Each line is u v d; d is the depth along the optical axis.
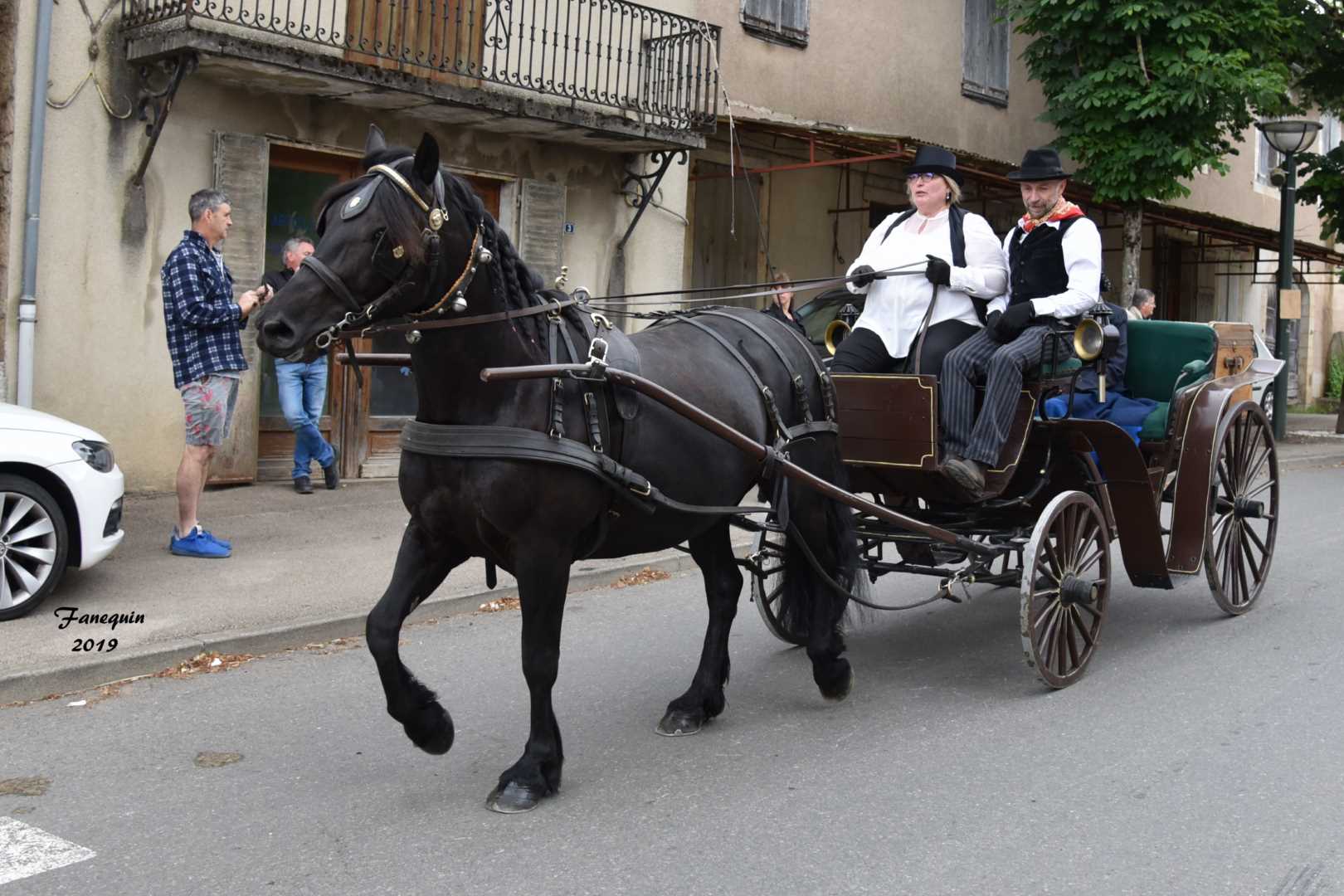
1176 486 6.52
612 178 12.24
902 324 5.78
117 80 9.01
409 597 4.26
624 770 4.64
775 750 4.88
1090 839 4.01
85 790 4.38
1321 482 13.56
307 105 9.99
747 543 9.21
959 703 5.50
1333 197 18.02
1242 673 5.95
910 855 3.89
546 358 4.18
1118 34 13.95
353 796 4.35
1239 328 7.21
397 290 3.76
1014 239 6.14
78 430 6.65
